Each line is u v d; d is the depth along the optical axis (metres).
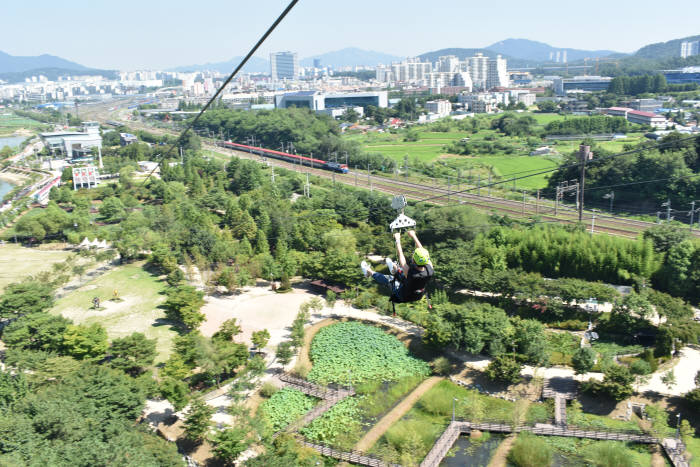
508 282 74.81
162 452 39.59
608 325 70.06
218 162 180.75
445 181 159.12
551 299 72.56
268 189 138.88
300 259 91.75
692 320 67.44
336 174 177.50
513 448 50.50
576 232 86.38
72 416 39.16
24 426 36.09
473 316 64.88
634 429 52.09
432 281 84.94
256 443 49.78
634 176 131.75
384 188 151.00
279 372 63.84
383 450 50.34
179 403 51.91
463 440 52.69
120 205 133.75
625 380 54.91
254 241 105.12
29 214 136.38
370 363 66.19
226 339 65.56
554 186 146.50
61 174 185.00
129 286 92.62
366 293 82.31
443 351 67.88
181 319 74.56
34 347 63.44
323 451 49.97
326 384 61.75
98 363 61.06
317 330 74.88
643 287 73.94
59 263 97.12
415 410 57.12
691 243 77.44
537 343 60.78
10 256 109.94
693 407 53.53
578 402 56.28
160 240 104.75
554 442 51.31
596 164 140.12
